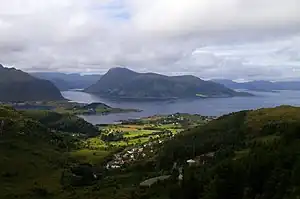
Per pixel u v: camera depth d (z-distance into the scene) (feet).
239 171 329.31
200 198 337.93
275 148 396.16
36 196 526.57
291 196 266.98
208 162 520.01
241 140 610.24
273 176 303.27
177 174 505.66
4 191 531.09
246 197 305.32
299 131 435.94
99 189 552.00
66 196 525.75
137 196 446.19
